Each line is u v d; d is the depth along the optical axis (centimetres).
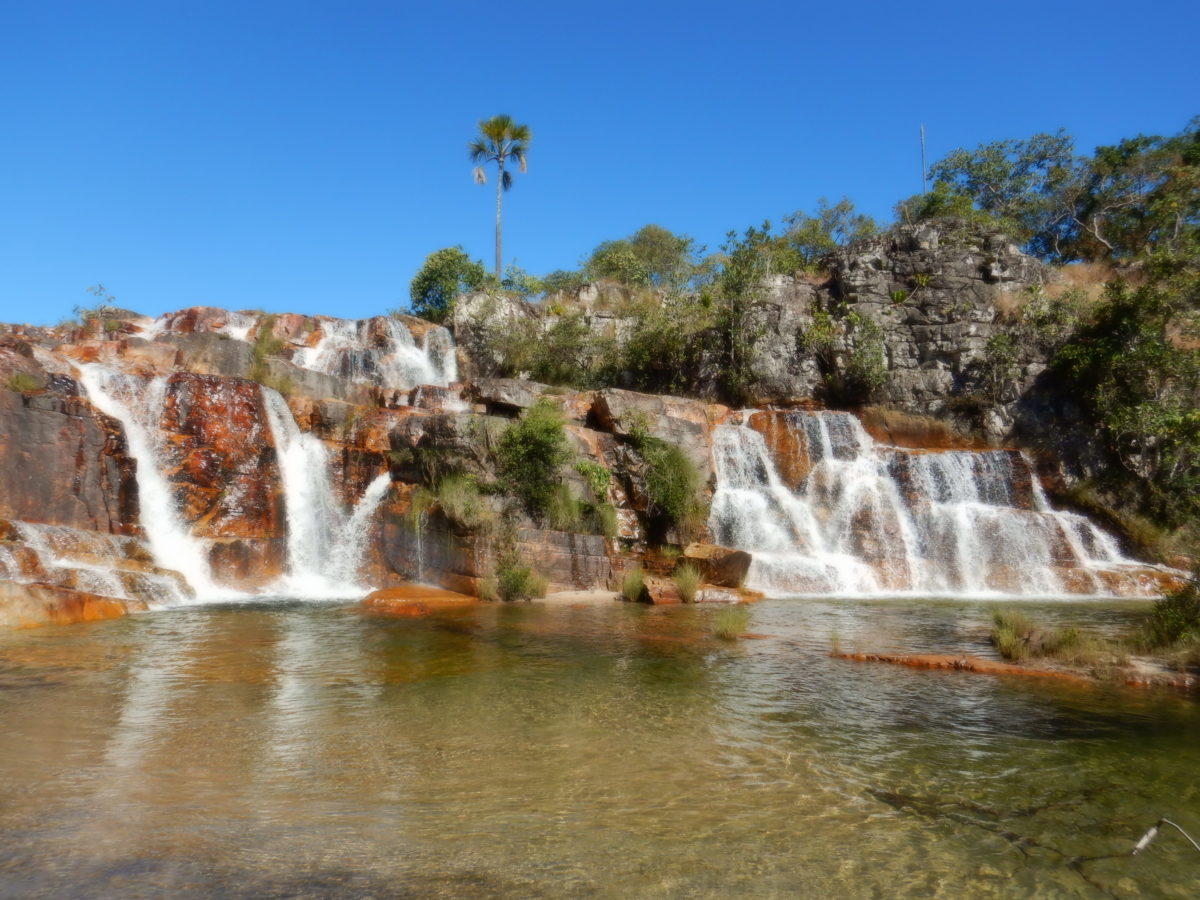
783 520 2652
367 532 2267
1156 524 2798
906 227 3762
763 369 3584
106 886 448
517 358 3888
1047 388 3244
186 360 2561
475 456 2164
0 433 1805
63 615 1445
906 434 3350
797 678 1058
